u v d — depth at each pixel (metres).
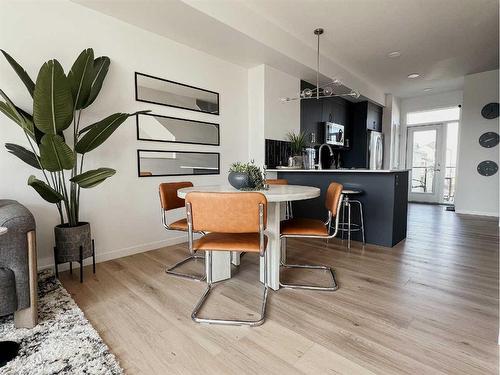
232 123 3.74
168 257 2.72
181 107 3.15
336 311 1.69
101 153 2.56
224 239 1.69
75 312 1.63
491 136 4.82
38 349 1.30
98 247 2.58
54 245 2.33
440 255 2.75
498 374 1.17
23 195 2.17
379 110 6.35
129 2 2.35
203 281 2.13
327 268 2.36
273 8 2.89
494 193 4.85
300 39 3.59
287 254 2.80
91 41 2.46
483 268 2.38
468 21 3.11
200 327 1.53
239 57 3.50
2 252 1.39
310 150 4.66
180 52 3.11
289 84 4.16
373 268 2.40
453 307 1.73
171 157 3.09
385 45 3.74
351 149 5.95
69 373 1.16
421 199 6.98
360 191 3.23
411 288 2.00
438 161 6.68
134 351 1.33
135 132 2.78
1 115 2.05
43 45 2.22
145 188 2.89
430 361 1.25
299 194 1.68
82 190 2.47
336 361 1.25
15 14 2.10
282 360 1.27
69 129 2.35
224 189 2.03
